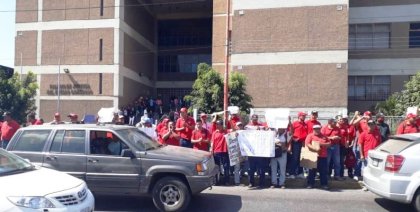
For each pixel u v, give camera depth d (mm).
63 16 35438
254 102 30188
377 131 10352
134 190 8023
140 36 40156
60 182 5898
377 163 8227
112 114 12938
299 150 10953
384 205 8625
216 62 32688
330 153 10672
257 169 11008
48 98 35438
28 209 5273
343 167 11062
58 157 8273
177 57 45406
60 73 35281
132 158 8062
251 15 30656
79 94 34812
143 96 40875
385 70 31672
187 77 44719
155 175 8047
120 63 34625
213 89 26016
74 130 8484
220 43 32719
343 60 28984
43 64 35656
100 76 34500
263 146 10281
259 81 30203
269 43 30234
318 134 10266
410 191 7555
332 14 29328
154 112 35406
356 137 11289
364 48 32188
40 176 6016
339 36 29141
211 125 12078
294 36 29859
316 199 9195
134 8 38312
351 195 9688
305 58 29594
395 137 8422
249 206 8484
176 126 11531
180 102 38844
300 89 29547
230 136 10586
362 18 32312
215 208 8320
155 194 8000
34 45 35938
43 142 8484
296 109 29484
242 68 30578
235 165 10844
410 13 31562
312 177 10508
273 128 10539
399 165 7676
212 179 8281
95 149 8273
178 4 42719
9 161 6492
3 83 29406
